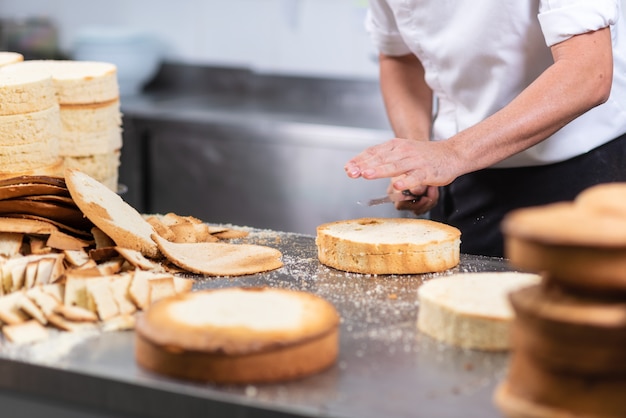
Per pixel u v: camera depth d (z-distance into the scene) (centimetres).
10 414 115
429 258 151
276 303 119
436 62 196
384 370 109
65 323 124
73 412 110
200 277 149
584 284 84
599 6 159
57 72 188
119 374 108
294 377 107
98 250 148
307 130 320
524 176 195
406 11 194
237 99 384
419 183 152
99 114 188
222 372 104
